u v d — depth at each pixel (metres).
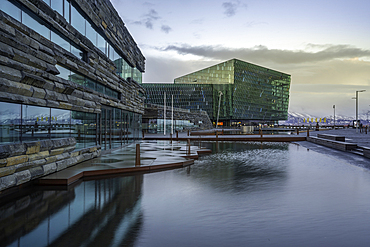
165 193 8.85
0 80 7.84
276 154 20.84
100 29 16.89
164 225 5.99
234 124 151.38
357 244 5.00
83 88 14.05
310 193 8.85
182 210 7.08
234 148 26.38
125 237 5.32
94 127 16.69
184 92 124.44
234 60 132.00
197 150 21.97
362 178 11.34
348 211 6.96
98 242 5.09
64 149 11.95
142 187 9.69
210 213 6.83
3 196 8.33
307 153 21.42
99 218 6.41
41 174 9.93
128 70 25.55
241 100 136.38
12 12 8.76
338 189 9.40
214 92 127.31
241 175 12.07
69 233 5.50
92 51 15.30
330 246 4.93
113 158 15.88
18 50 8.66
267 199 8.15
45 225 5.94
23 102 9.08
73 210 7.00
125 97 23.47
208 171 13.11
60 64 11.99
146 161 14.85
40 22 10.41
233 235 5.44
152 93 124.12
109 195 8.55
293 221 6.24
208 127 90.62
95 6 15.59
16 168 8.48
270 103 157.75
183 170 13.40
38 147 9.80
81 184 10.11
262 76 151.25
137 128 31.81
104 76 17.44
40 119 10.40
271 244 5.02
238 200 8.04
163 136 45.12
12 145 8.41
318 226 5.91
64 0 12.37
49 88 10.65
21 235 5.40
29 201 7.80
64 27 12.05
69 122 12.97
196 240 5.20
